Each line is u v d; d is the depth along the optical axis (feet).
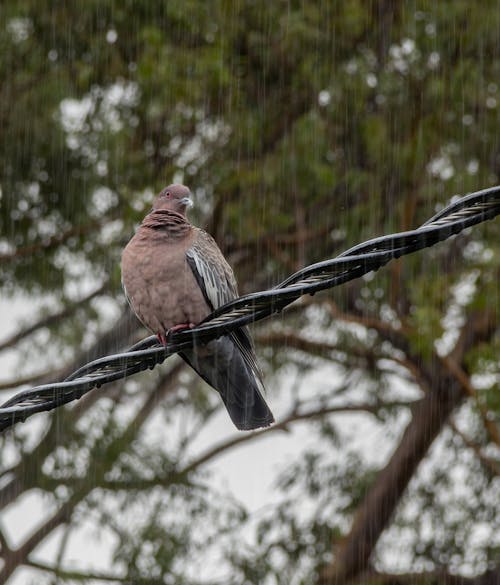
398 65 49.37
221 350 27.22
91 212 52.49
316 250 53.21
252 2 47.14
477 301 45.57
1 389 50.67
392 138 48.47
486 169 49.67
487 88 48.70
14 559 50.42
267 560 48.03
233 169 48.44
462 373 46.09
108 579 48.26
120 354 23.31
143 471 49.11
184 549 47.24
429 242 21.77
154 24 46.96
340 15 47.44
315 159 46.39
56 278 52.47
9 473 50.98
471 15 46.83
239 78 48.19
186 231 28.71
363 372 54.13
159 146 50.01
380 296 50.72
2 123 50.83
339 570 50.42
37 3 48.70
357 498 51.42
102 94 49.52
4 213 52.13
